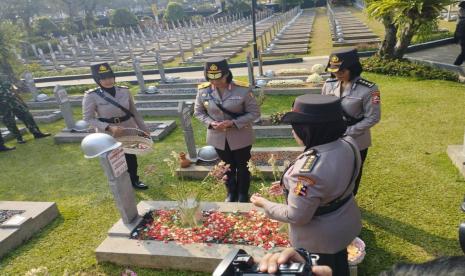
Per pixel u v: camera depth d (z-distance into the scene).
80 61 21.34
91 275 3.54
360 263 3.29
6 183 6.05
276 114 7.02
